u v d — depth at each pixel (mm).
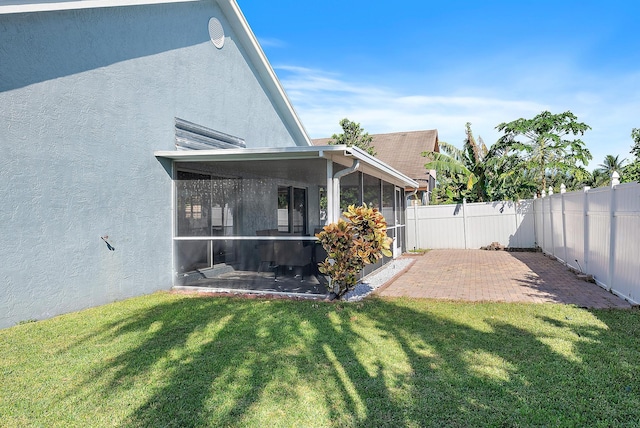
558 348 4449
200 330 5281
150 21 8047
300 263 8047
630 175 15805
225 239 8352
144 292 7793
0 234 5387
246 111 11648
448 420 3047
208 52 9945
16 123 5570
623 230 6914
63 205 6238
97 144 6820
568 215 10836
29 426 2998
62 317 5969
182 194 8586
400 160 25547
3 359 4273
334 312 6191
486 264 12008
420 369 3959
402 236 15531
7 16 5449
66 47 6281
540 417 3055
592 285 8281
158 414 3158
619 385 3545
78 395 3467
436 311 6203
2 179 5410
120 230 7266
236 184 8508
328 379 3758
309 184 8031
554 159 17031
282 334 5094
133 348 4598
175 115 8719
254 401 3357
